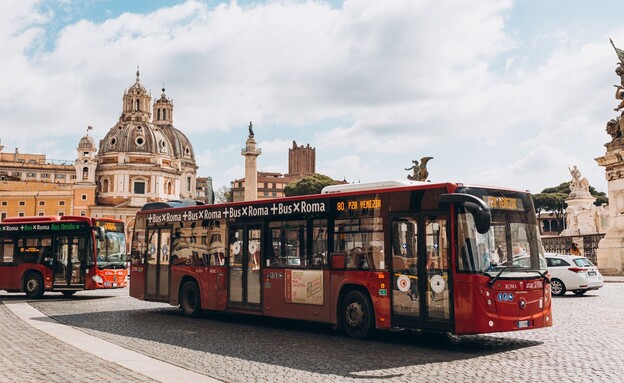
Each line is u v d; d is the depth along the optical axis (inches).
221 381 351.9
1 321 661.9
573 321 626.2
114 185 4808.1
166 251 763.4
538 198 4781.0
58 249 1003.9
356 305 531.2
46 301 957.2
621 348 459.2
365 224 529.0
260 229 633.6
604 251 1392.7
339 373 379.9
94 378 357.4
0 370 381.4
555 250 1673.2
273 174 7780.5
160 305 885.8
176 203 794.8
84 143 4672.7
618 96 1422.2
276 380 358.3
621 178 1373.0
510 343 500.1
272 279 611.8
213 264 689.6
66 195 4658.0
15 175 5890.8
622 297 899.4
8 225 1042.1
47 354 443.5
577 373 372.2
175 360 426.0
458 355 445.1
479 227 435.5
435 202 477.4
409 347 483.8
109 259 1015.6
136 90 5442.9
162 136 5211.6
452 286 458.0
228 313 769.6
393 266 501.7
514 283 463.8
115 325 637.3
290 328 613.6
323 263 561.3
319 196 576.1
